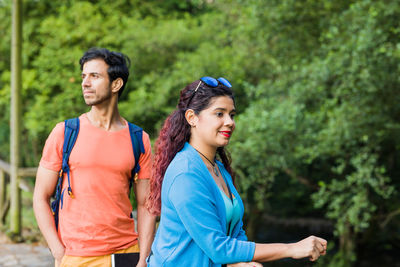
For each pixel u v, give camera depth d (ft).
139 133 7.30
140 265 7.04
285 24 24.13
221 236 4.67
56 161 6.98
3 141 45.32
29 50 32.73
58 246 6.87
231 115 5.16
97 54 7.02
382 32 20.70
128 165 7.09
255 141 22.34
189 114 5.14
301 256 4.59
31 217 20.94
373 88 20.18
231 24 29.84
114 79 7.07
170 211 4.84
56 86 32.17
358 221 23.13
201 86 5.10
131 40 30.63
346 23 21.97
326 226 42.01
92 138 6.96
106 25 30.94
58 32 30.60
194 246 4.78
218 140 5.03
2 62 35.99
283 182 42.60
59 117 29.43
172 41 29.17
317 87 22.07
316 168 34.88
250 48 27.02
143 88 27.55
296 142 23.17
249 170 24.17
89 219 6.87
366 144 23.45
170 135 5.22
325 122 23.54
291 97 22.84
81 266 6.81
